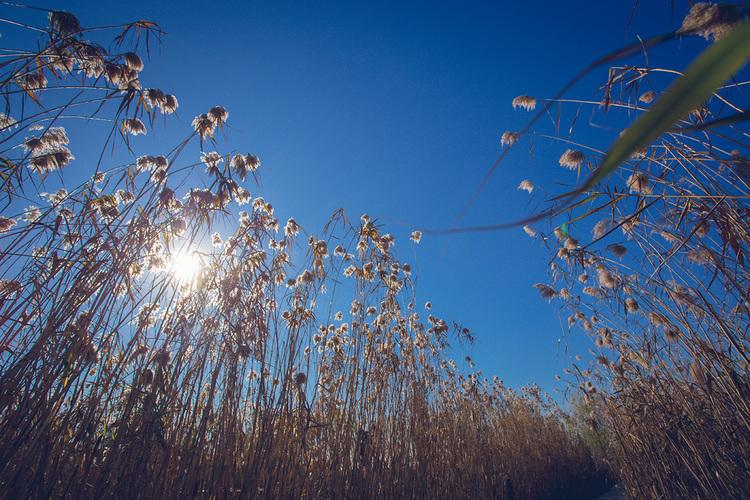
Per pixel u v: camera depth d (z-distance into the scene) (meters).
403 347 7.41
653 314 5.01
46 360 3.06
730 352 4.13
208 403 3.99
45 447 3.00
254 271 4.91
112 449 3.30
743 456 4.49
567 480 13.34
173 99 3.87
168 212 4.12
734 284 3.31
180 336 4.00
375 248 6.47
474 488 8.16
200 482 3.90
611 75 2.59
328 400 6.03
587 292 5.55
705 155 2.81
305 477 5.00
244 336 4.53
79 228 3.49
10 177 3.19
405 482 6.33
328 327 6.42
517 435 11.77
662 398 5.57
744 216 2.83
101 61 3.44
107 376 3.48
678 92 0.29
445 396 8.48
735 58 0.27
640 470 6.46
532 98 3.00
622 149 0.32
